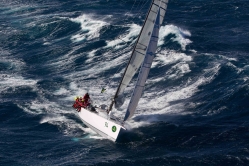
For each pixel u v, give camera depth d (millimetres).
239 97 47500
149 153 39062
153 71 55156
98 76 55281
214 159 37562
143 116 45469
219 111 45719
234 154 38188
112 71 56312
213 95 48531
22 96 50844
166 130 42688
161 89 50969
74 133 43312
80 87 52719
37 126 44719
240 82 50250
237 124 43125
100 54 61156
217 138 40969
